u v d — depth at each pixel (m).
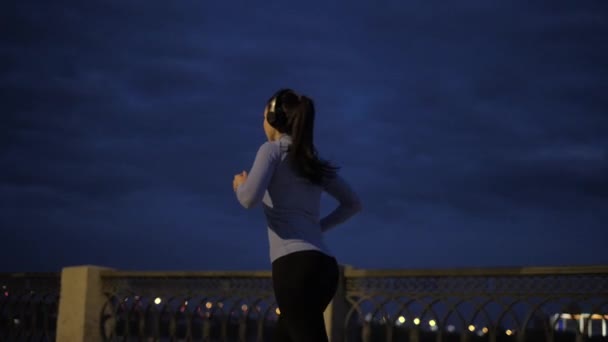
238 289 5.25
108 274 6.04
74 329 5.95
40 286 6.41
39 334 6.34
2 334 6.67
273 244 2.90
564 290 4.11
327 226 3.20
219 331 5.30
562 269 4.11
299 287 2.80
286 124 3.01
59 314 6.12
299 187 2.93
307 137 2.96
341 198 3.17
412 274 4.61
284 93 3.06
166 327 5.59
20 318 6.54
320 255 2.85
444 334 4.44
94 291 6.03
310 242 2.86
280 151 2.95
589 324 4.00
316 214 2.97
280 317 3.01
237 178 2.99
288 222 2.89
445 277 4.50
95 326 6.00
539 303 4.17
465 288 4.42
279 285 2.84
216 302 5.35
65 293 6.12
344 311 4.87
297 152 2.93
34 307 6.43
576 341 4.02
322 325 2.84
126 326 5.86
